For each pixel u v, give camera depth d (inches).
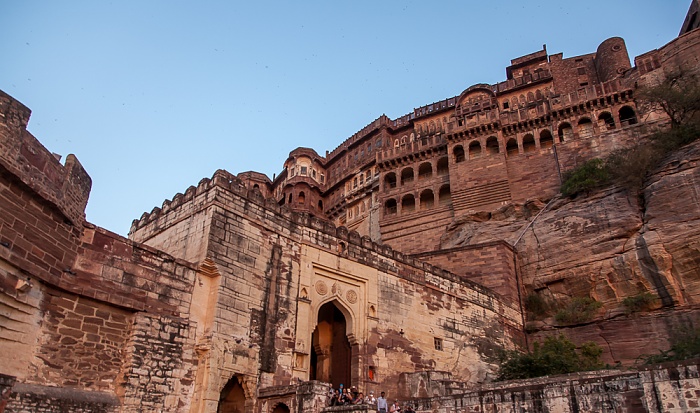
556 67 2098.9
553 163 1581.0
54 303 581.0
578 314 1154.7
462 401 582.9
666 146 1219.2
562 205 1360.7
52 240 579.5
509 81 2070.6
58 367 567.2
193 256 769.6
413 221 1813.5
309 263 896.3
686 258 1044.5
